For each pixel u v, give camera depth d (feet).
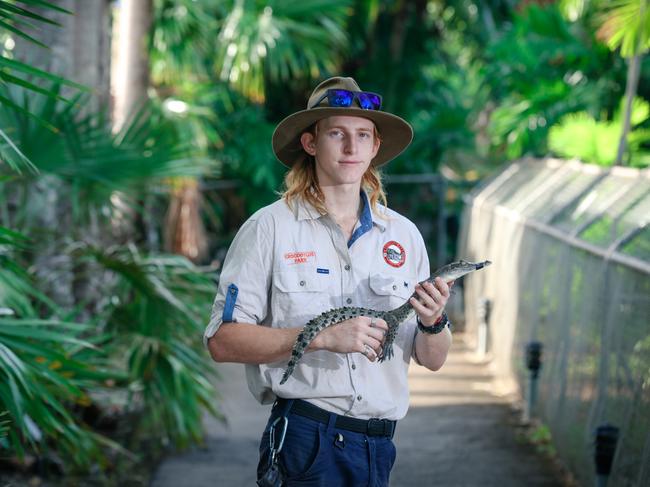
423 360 10.06
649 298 16.07
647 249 17.37
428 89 65.82
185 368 19.01
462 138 59.57
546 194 31.22
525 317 28.63
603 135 35.55
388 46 61.11
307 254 9.70
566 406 21.90
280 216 9.78
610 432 16.90
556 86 42.63
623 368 17.29
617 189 23.30
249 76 34.32
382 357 9.34
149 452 21.83
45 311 19.17
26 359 12.86
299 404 9.65
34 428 15.48
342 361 9.64
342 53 56.44
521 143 43.29
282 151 10.23
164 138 18.90
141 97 31.40
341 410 9.66
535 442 23.85
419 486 20.04
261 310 9.70
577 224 24.11
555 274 24.86
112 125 20.71
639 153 36.55
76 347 16.74
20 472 18.79
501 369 31.81
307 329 9.02
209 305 20.45
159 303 19.36
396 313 9.41
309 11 34.27
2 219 19.04
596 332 19.75
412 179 52.75
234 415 26.35
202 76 38.70
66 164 17.01
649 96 41.29
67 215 21.38
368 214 9.98
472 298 39.70
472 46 64.44
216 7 35.53
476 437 24.21
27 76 17.65
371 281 9.87
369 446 9.76
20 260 18.81
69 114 16.52
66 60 20.84
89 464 18.39
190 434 22.11
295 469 9.61
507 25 53.72
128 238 23.84
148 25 31.65
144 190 19.10
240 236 9.87
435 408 27.40
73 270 20.80
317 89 10.09
